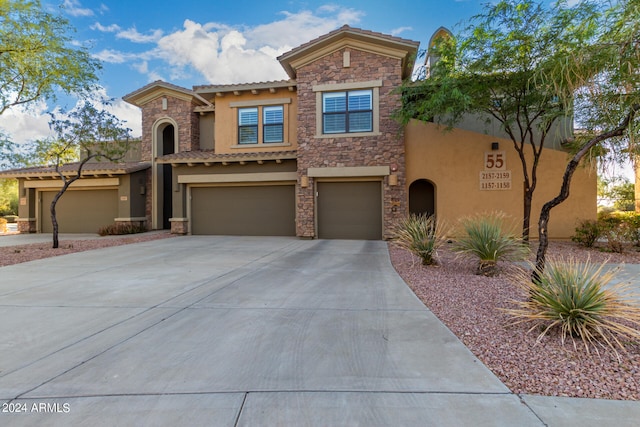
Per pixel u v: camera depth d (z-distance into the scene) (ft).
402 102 40.42
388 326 14.83
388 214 45.47
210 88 52.80
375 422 8.35
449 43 34.37
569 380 10.19
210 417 8.60
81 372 10.94
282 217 52.75
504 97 36.01
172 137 66.74
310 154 47.65
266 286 22.16
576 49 16.56
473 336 13.60
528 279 16.94
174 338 13.66
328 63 47.21
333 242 44.60
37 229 64.64
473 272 25.80
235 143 54.19
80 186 61.72
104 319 15.94
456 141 45.11
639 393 9.46
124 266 29.27
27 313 16.84
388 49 45.27
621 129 15.65
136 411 8.87
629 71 14.89
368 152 46.03
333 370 10.98
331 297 19.51
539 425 8.18
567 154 41.81
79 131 42.14
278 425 8.28
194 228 55.36
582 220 41.24
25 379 10.53
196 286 22.18
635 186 47.19
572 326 12.94
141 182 62.08
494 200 44.11
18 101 40.55
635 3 14.74
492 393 9.58
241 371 10.94
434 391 9.71
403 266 28.50
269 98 53.16
